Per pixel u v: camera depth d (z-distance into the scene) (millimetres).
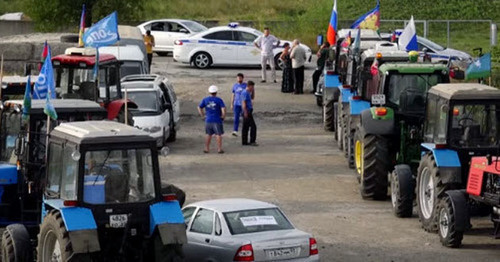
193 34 61219
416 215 27891
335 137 40875
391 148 29625
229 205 20938
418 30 70250
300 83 51688
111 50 43750
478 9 73750
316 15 72312
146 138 19125
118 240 19047
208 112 37375
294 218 27422
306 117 46125
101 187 18828
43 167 22141
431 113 26719
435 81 29578
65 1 60094
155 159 19188
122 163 18984
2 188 22250
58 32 61562
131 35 46750
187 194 30203
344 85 37281
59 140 19500
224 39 59906
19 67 49344
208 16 80562
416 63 30141
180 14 80312
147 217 19047
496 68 46562
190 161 35875
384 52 32094
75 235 18219
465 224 23641
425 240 24906
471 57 51625
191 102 48938
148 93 37625
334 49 41750
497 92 25484
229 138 41031
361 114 29984
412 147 29062
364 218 27484
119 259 19109
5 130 23219
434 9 74125
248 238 19625
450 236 23844
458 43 65250
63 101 23469
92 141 18781
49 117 20688
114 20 30703
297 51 51344
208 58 59938
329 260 22984
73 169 18906
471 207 25359
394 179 27609
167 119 38062
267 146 39219
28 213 22266
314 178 33031
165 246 18828
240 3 83062
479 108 25422
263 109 47781
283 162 35844
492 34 38531
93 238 18281
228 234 19922
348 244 24531
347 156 35688
